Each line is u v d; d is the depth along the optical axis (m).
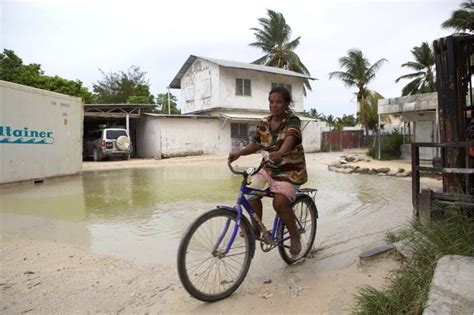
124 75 40.84
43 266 3.84
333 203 7.45
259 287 3.33
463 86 4.40
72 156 12.87
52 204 7.61
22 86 10.33
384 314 2.48
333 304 2.90
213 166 17.23
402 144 20.12
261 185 3.39
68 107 12.63
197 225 3.01
